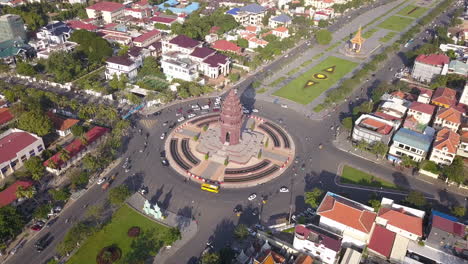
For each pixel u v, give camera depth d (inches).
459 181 7032.5
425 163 7465.6
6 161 7145.7
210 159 7869.1
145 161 7751.0
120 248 5812.0
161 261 5629.9
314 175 7475.4
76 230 5748.0
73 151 7652.6
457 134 7849.4
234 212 6555.1
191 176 7386.8
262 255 5472.4
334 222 5930.1
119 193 6422.2
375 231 5959.6
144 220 6348.4
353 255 5565.9
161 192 6968.5
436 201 6815.9
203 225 6279.5
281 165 7691.9
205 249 5841.5
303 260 5315.0
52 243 5880.9
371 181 7322.8
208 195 6929.1
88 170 7406.5
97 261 5570.9
